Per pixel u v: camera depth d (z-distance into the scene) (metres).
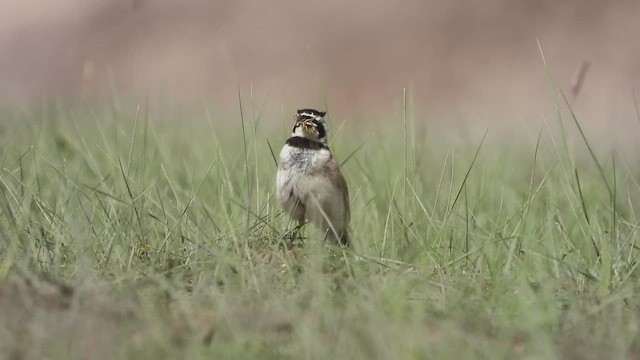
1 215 11.33
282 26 34.91
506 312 8.91
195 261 10.27
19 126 16.72
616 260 10.64
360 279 9.82
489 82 32.91
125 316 8.62
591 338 8.52
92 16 34.69
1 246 10.32
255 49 34.03
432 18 35.19
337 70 33.88
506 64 33.41
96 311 8.72
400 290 9.30
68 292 9.13
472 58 33.97
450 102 32.59
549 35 34.00
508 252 10.76
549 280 10.05
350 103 33.03
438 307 9.09
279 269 10.66
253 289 9.62
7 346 7.91
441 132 22.73
